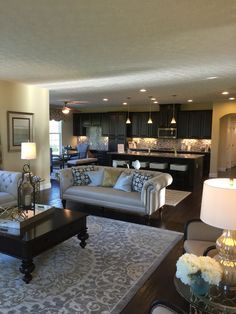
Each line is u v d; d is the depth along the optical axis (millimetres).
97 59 3963
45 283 2625
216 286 1787
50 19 2545
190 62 4133
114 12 2400
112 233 3924
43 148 6746
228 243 1893
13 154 5934
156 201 4414
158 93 7551
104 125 11906
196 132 9922
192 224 2781
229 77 5270
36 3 2217
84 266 2957
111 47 3400
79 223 3299
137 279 2707
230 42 3186
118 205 4559
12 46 3344
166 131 10422
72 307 2285
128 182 4840
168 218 4707
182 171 7336
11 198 4441
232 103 8922
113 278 2727
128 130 11422
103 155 11750
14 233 2740
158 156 7785
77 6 2275
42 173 6770
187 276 1794
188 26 2715
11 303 2324
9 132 5801
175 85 6188
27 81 5695
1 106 5602
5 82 5652
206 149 9891
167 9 2336
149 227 4203
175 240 3701
